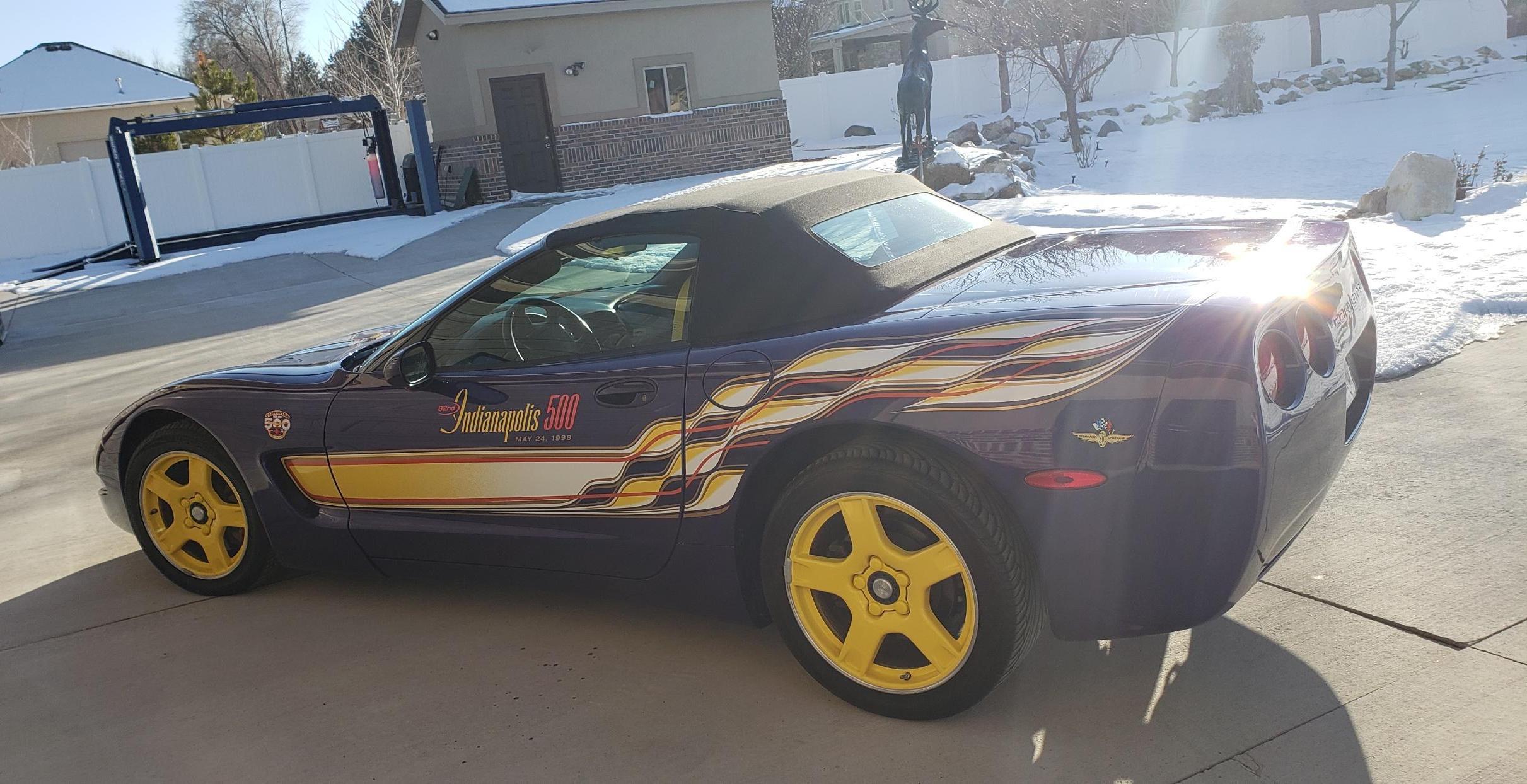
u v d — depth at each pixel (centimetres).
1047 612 268
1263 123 2712
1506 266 673
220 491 408
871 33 4319
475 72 2175
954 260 322
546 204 2062
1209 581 243
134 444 423
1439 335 547
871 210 338
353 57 4019
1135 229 355
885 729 278
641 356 308
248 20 4978
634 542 316
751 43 2411
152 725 317
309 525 382
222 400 389
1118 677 289
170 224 2348
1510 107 2370
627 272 320
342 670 342
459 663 340
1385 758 244
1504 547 334
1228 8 4031
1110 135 2827
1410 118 2394
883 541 270
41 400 903
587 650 340
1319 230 324
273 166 2412
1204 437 235
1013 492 250
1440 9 3878
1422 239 793
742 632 343
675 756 276
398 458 353
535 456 324
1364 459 418
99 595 425
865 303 289
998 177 1486
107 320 1395
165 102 3469
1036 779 249
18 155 3241
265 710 320
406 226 2002
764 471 289
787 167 2081
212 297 1484
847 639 283
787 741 278
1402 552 340
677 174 2369
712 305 300
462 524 349
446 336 354
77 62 3659
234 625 387
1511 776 232
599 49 2275
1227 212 1062
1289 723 261
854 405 266
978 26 3372
